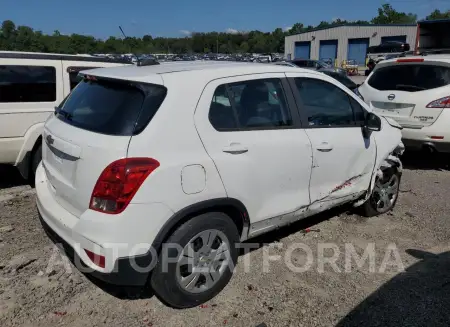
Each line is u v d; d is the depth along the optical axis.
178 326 3.02
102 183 2.73
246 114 3.39
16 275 3.56
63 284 3.47
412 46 41.91
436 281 3.67
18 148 5.43
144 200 2.75
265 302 3.33
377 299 3.40
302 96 3.86
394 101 7.00
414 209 5.35
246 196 3.32
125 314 3.13
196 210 3.01
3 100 5.28
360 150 4.36
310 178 3.88
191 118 3.02
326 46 48.03
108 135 2.83
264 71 3.62
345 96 4.29
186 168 2.91
